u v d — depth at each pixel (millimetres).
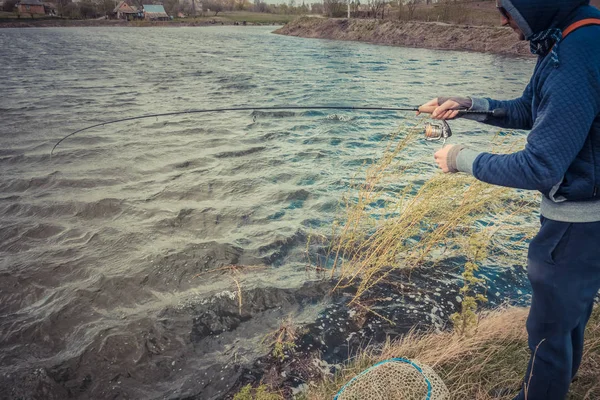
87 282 4672
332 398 2930
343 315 4039
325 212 6137
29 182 7449
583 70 1671
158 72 22656
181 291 4480
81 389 3379
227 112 12828
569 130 1698
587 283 1969
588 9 1744
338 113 12469
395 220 4949
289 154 8812
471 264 3389
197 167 8117
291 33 60375
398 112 12586
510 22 1929
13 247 5426
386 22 45500
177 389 3336
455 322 3396
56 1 143250
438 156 2238
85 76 21172
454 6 50125
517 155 1860
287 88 17609
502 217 5660
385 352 3406
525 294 4281
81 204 6551
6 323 4098
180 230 5738
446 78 19734
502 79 19344
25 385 3393
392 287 4410
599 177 1787
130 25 111875
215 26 109500
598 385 2742
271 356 3582
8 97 15641
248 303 4250
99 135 10305
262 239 5430
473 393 2801
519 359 3055
